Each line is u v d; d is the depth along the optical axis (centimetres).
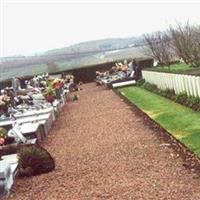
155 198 995
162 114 2152
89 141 1786
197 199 951
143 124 1992
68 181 1247
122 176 1214
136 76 4250
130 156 1428
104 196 1066
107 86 4319
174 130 1716
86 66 5750
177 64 4712
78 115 2653
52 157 1479
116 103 2973
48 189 1203
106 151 1555
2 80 5488
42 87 3706
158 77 3231
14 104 2888
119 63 5247
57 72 5672
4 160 1481
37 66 7931
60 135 2034
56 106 2811
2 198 1188
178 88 2612
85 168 1362
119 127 2006
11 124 2106
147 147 1520
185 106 2269
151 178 1152
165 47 4519
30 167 1371
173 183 1083
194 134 1570
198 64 3428
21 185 1284
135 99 2995
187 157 1304
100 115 2503
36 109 2597
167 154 1379
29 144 1655
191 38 3703
